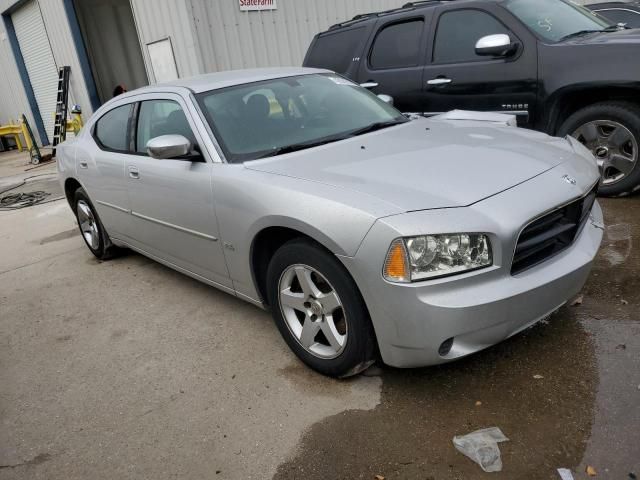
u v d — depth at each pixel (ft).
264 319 11.37
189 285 13.84
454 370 8.63
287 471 7.10
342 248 7.46
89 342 11.53
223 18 28.27
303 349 9.04
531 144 9.61
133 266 15.94
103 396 9.41
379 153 9.38
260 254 9.61
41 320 13.04
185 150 10.12
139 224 13.02
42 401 9.56
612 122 14.21
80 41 42.73
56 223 22.84
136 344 11.12
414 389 8.31
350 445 7.36
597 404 7.47
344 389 8.56
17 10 50.39
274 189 8.63
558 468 6.53
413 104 18.12
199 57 27.78
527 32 15.43
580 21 16.85
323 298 8.34
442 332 7.09
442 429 7.41
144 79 49.73
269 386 8.96
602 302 10.02
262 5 29.48
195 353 10.40
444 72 17.06
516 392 7.95
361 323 7.82
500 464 6.69
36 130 56.49
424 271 7.04
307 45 31.89
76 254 18.02
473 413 7.64
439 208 7.25
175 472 7.38
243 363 9.80
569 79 14.44
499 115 12.71
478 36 16.52
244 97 11.27
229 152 10.13
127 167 12.66
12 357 11.39
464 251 7.06
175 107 11.46
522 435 7.12
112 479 7.41
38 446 8.34
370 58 19.35
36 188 32.32
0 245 20.58
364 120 11.71
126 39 47.67
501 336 7.48
